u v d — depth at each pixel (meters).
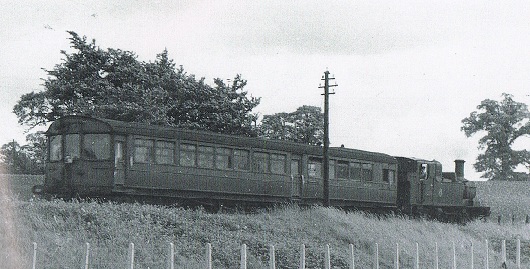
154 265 20.53
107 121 27.16
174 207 27.30
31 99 46.53
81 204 24.27
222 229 25.73
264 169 32.84
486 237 37.38
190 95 49.66
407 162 41.00
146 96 45.41
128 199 27.50
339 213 31.59
